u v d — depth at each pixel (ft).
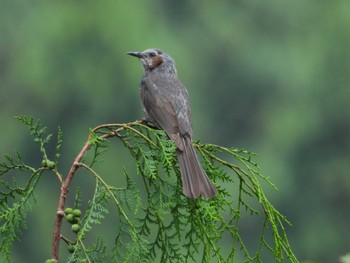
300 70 124.98
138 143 17.90
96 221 16.75
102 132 17.90
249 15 134.10
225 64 128.88
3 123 114.73
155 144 18.13
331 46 125.80
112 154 99.40
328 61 124.88
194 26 133.18
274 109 123.85
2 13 127.34
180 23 134.31
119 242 17.16
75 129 119.65
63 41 121.90
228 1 136.36
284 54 128.06
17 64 123.44
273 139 119.75
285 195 112.68
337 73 123.75
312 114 121.19
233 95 126.62
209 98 126.52
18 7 128.06
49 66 121.19
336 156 118.32
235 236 17.99
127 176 17.25
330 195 113.19
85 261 16.57
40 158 109.40
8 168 17.31
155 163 17.83
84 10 123.34
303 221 111.55
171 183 17.99
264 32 131.44
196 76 128.16
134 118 121.29
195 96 126.41
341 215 111.96
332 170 116.37
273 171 114.93
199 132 124.36
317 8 130.52
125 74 121.19
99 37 121.49
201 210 17.75
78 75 121.08
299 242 109.70
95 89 120.78
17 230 17.38
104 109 121.19
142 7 127.44
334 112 121.60
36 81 120.47
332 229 110.83
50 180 100.58
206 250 17.70
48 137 17.17
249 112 125.90
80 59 122.21
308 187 114.73
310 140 119.14
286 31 132.46
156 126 24.12
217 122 125.29
